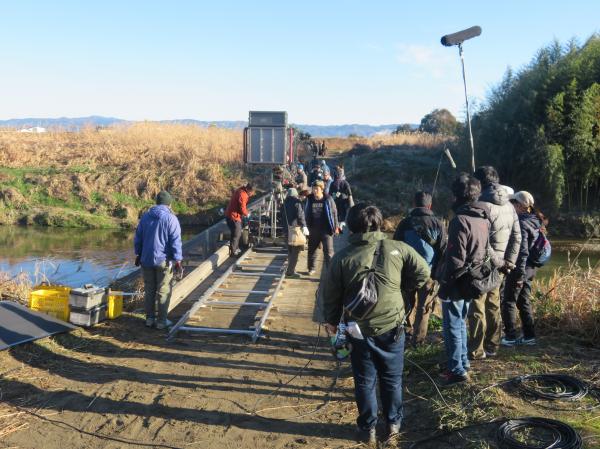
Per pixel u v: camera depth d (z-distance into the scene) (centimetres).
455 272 507
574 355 590
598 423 434
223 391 561
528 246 606
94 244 2197
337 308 446
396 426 458
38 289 788
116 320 782
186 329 745
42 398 536
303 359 653
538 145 2564
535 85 2766
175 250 741
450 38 680
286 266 1129
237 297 927
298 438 466
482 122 2945
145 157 3303
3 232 2484
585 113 2548
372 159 3350
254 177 3125
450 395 505
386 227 2547
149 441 463
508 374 533
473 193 529
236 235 1275
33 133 4134
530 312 623
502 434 416
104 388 562
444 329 526
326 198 1015
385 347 439
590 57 2761
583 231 2400
